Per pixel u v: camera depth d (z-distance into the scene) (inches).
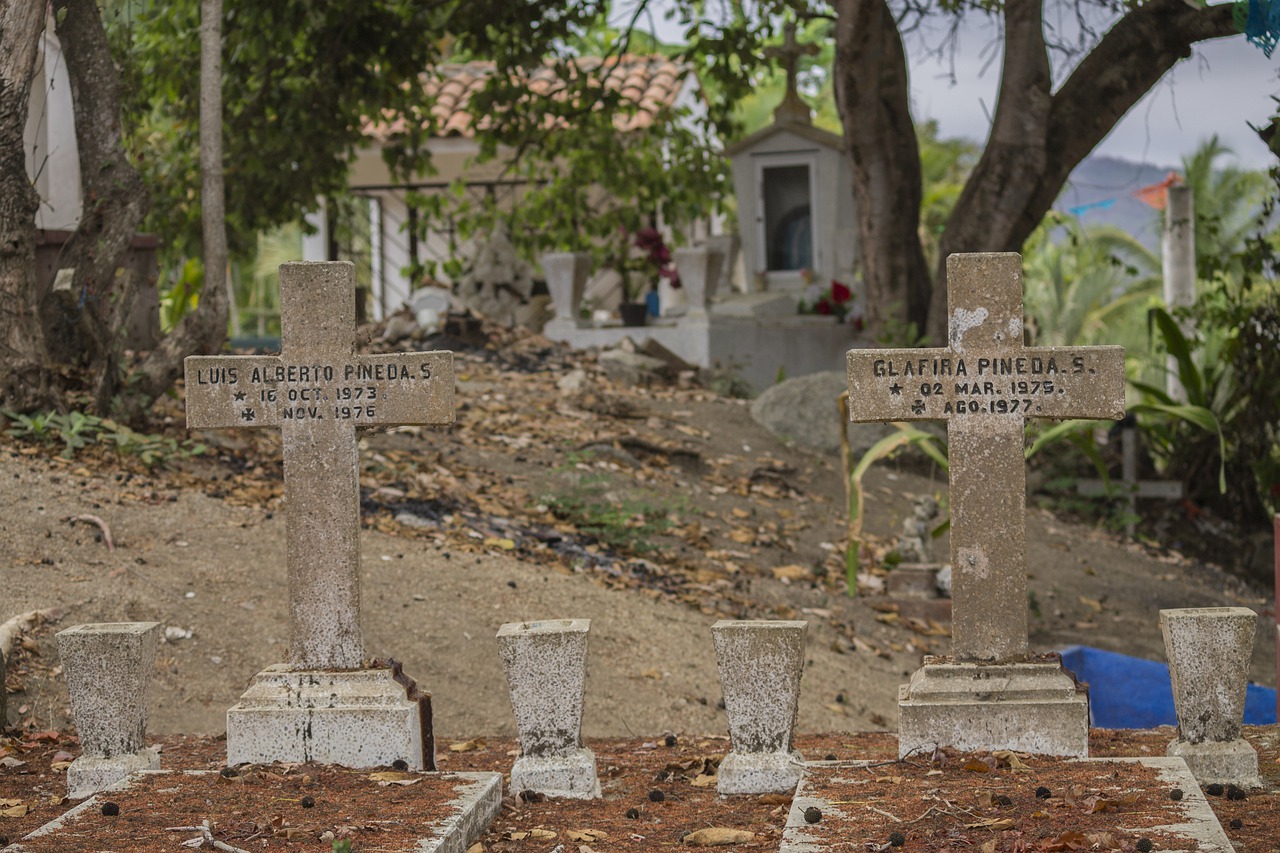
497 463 534.9
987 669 238.5
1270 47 381.1
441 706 327.3
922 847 183.0
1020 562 242.7
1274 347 624.7
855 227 845.8
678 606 420.5
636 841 209.6
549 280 776.9
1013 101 627.5
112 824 200.7
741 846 205.3
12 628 314.8
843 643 425.4
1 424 426.0
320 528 247.3
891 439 465.4
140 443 433.4
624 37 758.5
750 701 238.5
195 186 742.5
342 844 183.5
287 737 239.0
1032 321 834.2
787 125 843.4
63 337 453.7
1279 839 192.2
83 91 457.7
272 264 1301.7
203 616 344.2
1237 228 1120.8
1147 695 401.1
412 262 880.3
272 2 684.1
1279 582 323.0
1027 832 186.1
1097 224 1318.9
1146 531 631.2
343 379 248.2
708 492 562.3
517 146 866.8
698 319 767.1
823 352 823.1
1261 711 395.5
